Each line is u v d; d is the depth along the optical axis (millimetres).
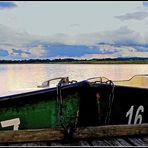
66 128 4500
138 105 5195
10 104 4539
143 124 4949
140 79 6738
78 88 4684
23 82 23516
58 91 4617
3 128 4629
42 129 4500
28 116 4668
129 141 4508
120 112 5055
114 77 27328
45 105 4684
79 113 4801
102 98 4844
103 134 4660
